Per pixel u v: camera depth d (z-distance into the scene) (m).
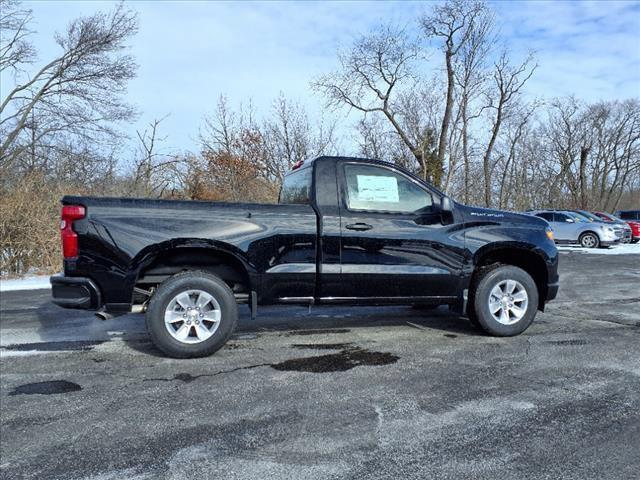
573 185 44.75
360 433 2.82
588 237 19.58
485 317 5.02
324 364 4.16
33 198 11.87
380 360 4.27
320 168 4.74
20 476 2.38
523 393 3.45
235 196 21.28
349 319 6.03
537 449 2.62
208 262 4.65
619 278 10.43
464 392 3.47
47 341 5.02
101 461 2.52
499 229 5.05
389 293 4.79
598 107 46.41
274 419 3.02
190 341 4.31
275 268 4.46
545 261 5.15
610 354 4.43
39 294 8.73
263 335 5.20
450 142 27.03
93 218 4.12
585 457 2.53
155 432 2.86
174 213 4.27
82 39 18.92
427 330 5.43
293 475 2.36
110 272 4.14
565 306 7.05
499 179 37.66
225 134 23.33
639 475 2.36
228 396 3.42
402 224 4.78
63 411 3.18
